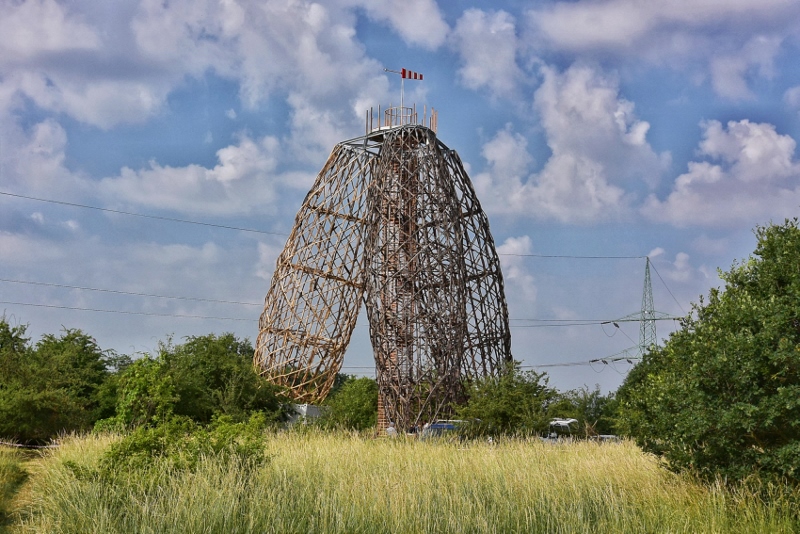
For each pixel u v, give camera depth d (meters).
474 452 23.12
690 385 16.84
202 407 38.41
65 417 33.38
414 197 45.28
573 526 15.34
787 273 17.22
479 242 47.09
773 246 18.11
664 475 18.92
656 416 19.19
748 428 15.40
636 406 21.12
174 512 14.38
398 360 43.06
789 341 15.39
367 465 20.09
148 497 15.16
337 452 22.67
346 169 51.12
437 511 15.89
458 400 42.72
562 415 37.12
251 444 18.44
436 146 46.47
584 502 16.95
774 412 15.15
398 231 45.00
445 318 42.97
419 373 42.41
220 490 15.35
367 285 44.28
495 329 46.75
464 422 35.06
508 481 18.22
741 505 15.67
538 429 34.72
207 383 42.62
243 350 55.84
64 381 39.12
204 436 17.91
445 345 42.56
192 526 13.95
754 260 18.61
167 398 30.11
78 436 30.19
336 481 17.91
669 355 22.59
